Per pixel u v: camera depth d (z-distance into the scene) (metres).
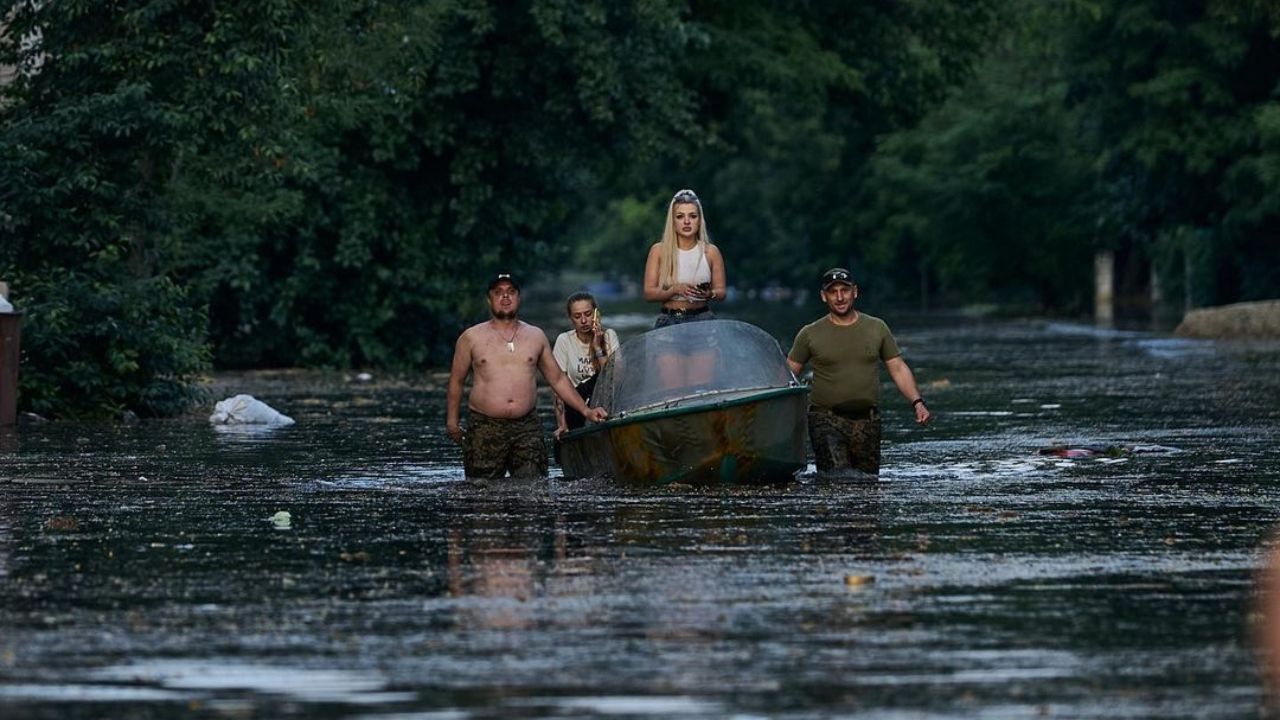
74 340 55.88
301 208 83.69
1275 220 125.62
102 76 57.00
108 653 20.80
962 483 36.62
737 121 118.25
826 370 38.22
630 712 18.16
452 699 18.70
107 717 18.14
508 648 20.92
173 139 55.72
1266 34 119.44
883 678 19.42
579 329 39.88
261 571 26.16
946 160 169.88
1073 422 51.22
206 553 27.83
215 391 70.12
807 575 25.47
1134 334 115.50
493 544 28.58
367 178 90.19
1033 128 168.00
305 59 62.56
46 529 30.55
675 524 30.70
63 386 56.00
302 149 63.34
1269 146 116.62
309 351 90.31
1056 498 34.09
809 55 106.19
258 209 80.75
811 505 33.16
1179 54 121.12
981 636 21.39
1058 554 27.25
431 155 93.12
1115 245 166.00
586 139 92.44
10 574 25.95
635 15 87.12
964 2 114.62
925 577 25.28
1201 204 128.25
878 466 38.41
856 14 111.44
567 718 17.98
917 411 38.44
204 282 81.69
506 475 38.53
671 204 38.84
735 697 18.69
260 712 18.27
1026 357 89.50
